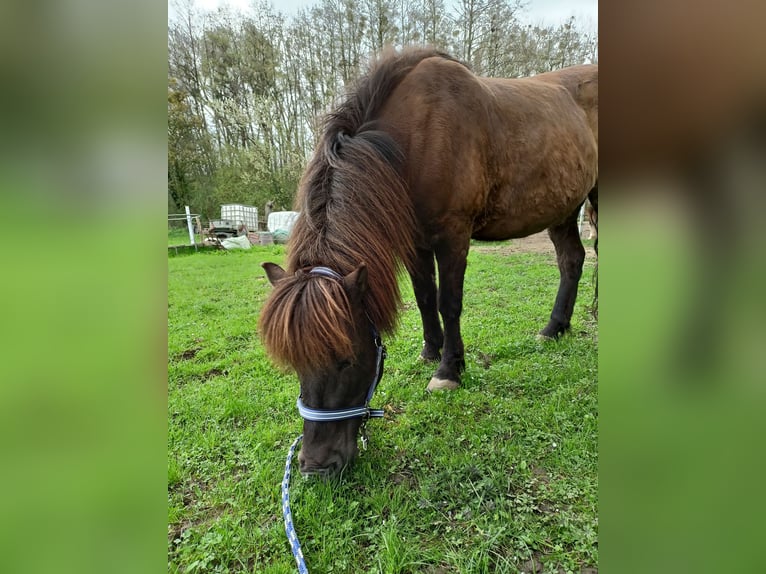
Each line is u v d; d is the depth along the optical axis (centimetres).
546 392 255
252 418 237
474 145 244
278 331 143
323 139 204
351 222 173
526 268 655
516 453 194
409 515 160
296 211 196
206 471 191
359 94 227
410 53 250
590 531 148
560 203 300
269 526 158
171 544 152
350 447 168
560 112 296
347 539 148
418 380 275
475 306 450
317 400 155
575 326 374
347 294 154
